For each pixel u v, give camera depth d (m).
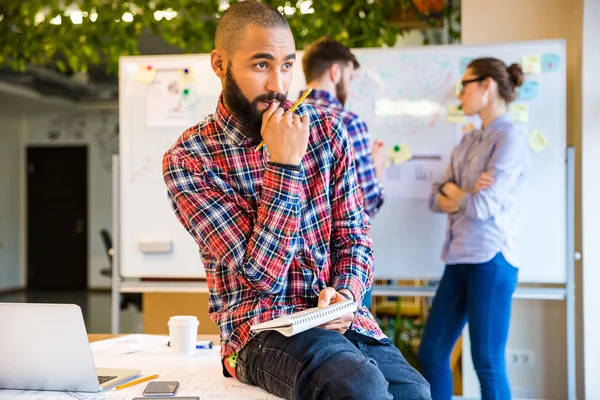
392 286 3.23
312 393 1.33
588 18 3.22
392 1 3.99
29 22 4.46
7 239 11.34
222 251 1.48
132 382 1.54
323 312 1.38
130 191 3.39
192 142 1.60
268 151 1.48
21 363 1.46
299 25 4.12
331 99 2.72
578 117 3.33
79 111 11.46
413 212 3.23
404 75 3.25
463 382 3.44
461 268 2.76
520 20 3.43
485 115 2.83
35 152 11.70
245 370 1.50
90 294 10.91
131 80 3.40
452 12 4.07
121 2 4.32
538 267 3.14
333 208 1.66
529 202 3.15
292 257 1.48
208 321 3.65
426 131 3.23
